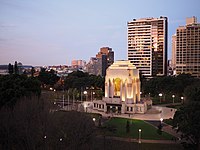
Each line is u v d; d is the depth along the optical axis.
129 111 119.19
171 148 65.88
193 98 72.75
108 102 125.12
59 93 168.88
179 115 64.75
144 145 68.44
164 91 158.75
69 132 59.31
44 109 69.38
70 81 190.25
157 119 104.56
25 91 82.00
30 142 54.97
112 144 63.00
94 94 165.38
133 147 64.44
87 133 62.62
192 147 60.59
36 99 74.12
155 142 71.31
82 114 70.31
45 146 54.53
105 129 80.06
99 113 117.25
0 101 77.06
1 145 56.84
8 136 58.91
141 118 106.75
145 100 133.12
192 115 59.69
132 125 93.19
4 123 60.47
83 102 146.38
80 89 174.88
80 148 57.03
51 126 60.06
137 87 129.38
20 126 59.03
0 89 79.25
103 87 174.50
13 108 71.19
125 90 123.62
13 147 56.09
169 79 162.62
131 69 126.00
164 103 146.25
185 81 156.62
